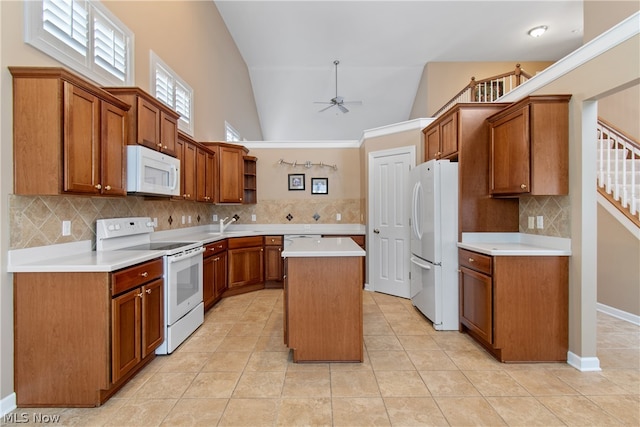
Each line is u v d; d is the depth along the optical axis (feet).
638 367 7.50
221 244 13.12
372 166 14.92
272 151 17.57
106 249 8.14
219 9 16.47
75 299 5.90
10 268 5.74
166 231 11.82
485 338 8.23
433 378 7.00
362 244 15.24
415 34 18.93
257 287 15.23
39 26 6.24
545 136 7.87
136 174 7.79
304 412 5.76
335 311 7.75
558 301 7.80
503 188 8.99
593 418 5.59
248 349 8.50
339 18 17.20
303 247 8.46
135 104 7.97
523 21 17.70
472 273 8.95
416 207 11.46
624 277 10.74
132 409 5.87
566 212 7.90
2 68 5.61
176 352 8.31
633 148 10.95
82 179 6.30
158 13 10.87
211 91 15.69
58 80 5.79
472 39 19.51
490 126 9.66
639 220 10.38
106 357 5.92
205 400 6.15
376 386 6.65
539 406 5.96
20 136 5.77
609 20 12.06
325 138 29.58
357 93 25.12
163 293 8.09
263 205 17.49
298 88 24.70
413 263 11.83
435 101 22.45
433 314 10.06
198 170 12.85
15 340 5.86
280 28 18.24
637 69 6.15
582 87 7.44
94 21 7.86
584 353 7.44
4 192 5.65
